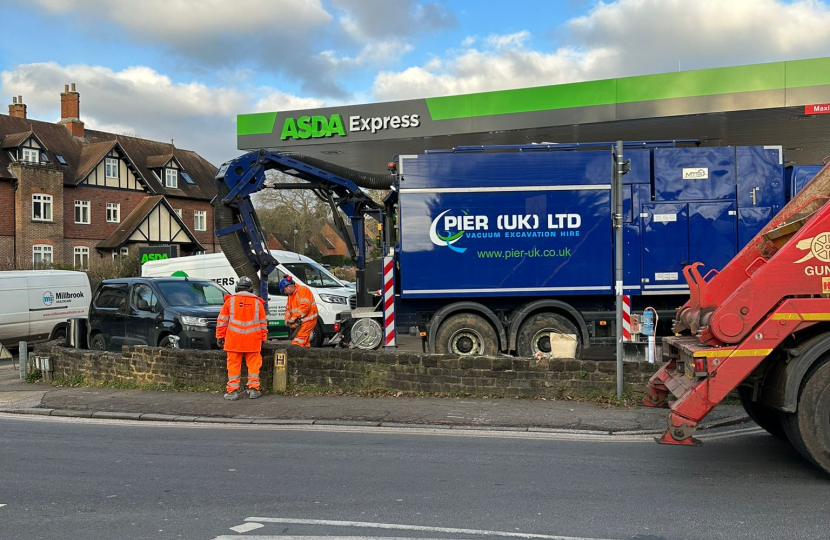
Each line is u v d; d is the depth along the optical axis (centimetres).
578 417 861
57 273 2052
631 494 561
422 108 2031
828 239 582
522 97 1922
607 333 1212
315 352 1062
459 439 779
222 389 1109
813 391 572
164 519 508
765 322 582
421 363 1014
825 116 1783
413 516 510
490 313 1195
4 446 769
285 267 1756
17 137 4203
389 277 1217
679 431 593
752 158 1188
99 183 4619
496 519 502
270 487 591
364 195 1451
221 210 1420
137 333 1416
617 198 935
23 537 473
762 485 582
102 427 888
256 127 2180
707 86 1736
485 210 1198
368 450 728
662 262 1188
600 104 1841
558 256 1193
